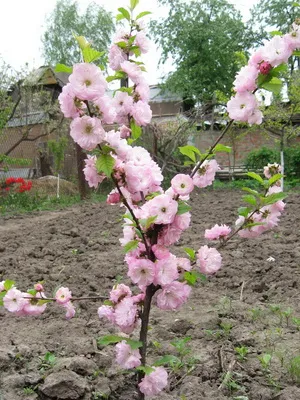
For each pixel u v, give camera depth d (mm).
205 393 2699
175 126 17734
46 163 19656
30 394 2738
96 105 1986
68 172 19281
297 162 18891
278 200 2396
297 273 5113
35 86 19828
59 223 9789
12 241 7805
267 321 3826
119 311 2236
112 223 9156
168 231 2184
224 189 17547
